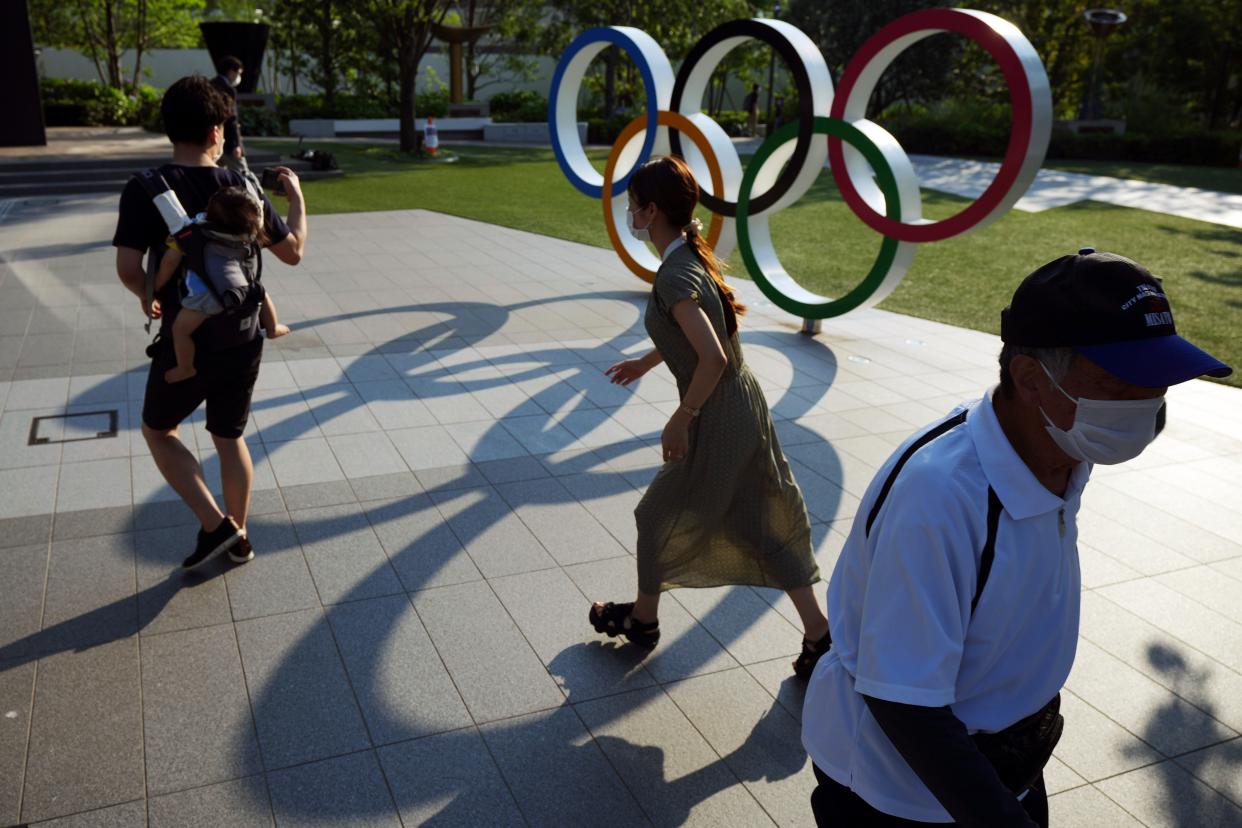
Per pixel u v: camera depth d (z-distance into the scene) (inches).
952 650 50.9
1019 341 51.3
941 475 52.4
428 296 328.5
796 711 116.3
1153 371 46.8
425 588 141.4
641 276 337.7
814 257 455.2
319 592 139.3
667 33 1126.4
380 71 1202.0
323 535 156.4
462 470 184.2
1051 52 1253.7
